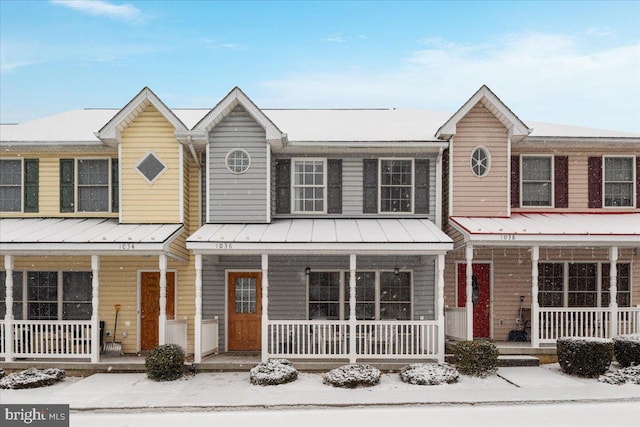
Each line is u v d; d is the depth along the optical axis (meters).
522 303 17.44
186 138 15.98
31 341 14.86
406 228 15.78
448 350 15.90
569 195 17.91
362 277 16.98
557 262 17.62
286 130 18.12
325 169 17.22
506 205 17.06
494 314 17.38
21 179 17.27
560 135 17.56
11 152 17.16
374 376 13.26
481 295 17.48
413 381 13.29
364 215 17.12
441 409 11.34
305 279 16.88
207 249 14.59
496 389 12.68
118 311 16.84
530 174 17.94
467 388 12.83
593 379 13.55
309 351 14.77
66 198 17.22
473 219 16.66
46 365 14.69
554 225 16.08
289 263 16.89
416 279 16.91
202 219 16.98
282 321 14.77
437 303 16.31
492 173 17.06
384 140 16.70
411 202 17.12
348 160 17.23
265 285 14.77
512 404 11.64
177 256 15.84
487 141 17.08
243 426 10.31
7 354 14.78
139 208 16.30
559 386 12.90
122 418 10.98
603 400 11.79
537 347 15.40
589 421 10.34
